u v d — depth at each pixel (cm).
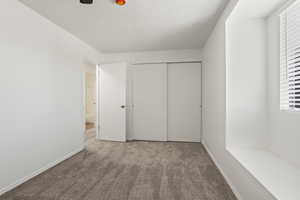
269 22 218
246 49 227
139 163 291
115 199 188
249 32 227
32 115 245
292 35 185
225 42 230
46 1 225
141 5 235
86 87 772
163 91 450
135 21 284
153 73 455
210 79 333
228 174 220
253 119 226
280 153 198
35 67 251
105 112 462
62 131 309
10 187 210
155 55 453
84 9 246
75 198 190
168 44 402
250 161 185
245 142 228
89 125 698
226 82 228
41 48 262
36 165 250
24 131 231
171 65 452
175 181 227
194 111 441
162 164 287
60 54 307
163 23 291
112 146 399
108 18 274
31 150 242
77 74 360
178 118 449
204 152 352
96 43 394
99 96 470
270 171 160
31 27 244
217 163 276
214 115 298
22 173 227
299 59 178
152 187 212
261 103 225
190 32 328
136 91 463
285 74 196
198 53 434
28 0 222
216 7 238
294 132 177
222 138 247
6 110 208
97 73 470
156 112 454
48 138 275
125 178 236
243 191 174
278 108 203
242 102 227
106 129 461
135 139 465
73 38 347
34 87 248
